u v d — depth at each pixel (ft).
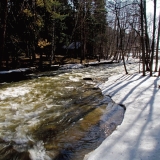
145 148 10.61
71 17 94.38
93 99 24.49
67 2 92.27
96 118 17.39
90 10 82.02
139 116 16.05
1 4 39.78
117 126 14.46
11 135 14.70
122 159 9.72
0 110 20.48
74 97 25.86
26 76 43.47
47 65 59.31
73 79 41.50
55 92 29.04
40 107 21.50
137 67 69.26
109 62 86.28
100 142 12.88
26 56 73.77
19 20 45.42
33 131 15.34
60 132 14.90
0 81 37.09
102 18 98.43
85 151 11.85
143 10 41.86
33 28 48.32
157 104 18.98
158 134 12.25
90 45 109.40
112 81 36.70
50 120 17.54
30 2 47.39
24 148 12.78
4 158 11.74
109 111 19.10
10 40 45.52
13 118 18.19
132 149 10.64
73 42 106.83
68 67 62.03
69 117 18.10
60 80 40.11
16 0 44.37
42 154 11.91
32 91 29.66
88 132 14.57
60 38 84.12
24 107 21.53
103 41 104.83
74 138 13.73
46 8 50.34
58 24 78.59
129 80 35.76
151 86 28.25
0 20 39.91
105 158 10.01
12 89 30.81
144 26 46.09
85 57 96.37
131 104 20.08
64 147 12.52
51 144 13.08
